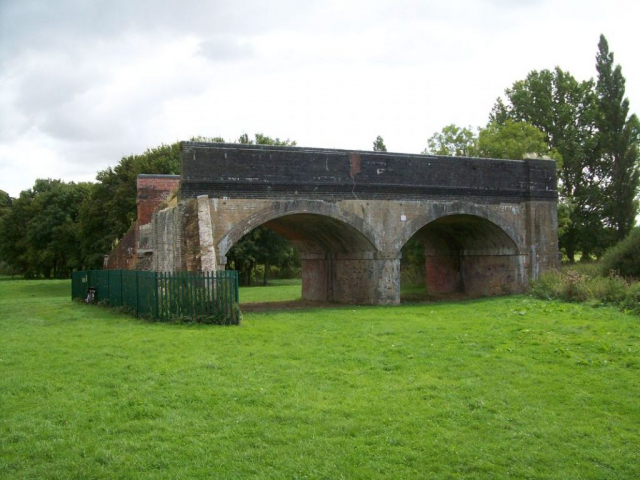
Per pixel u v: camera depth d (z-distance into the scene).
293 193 22.27
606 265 24.39
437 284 32.72
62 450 7.15
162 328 15.95
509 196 26.94
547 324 15.76
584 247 45.53
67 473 6.54
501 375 10.66
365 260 24.92
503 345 13.12
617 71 44.03
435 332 15.12
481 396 9.39
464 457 7.09
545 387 9.91
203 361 11.55
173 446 7.27
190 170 20.61
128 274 20.12
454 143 42.62
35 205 67.31
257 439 7.53
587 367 11.20
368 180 23.69
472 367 11.22
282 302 28.66
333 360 11.81
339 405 8.84
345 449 7.26
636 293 18.45
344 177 23.23
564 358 11.88
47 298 32.91
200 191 20.73
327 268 28.44
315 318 18.89
